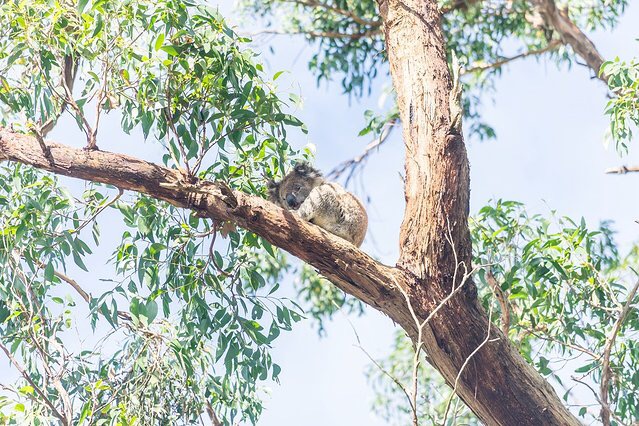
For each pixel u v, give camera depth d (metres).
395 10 9.83
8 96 9.52
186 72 8.65
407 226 8.63
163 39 8.22
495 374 8.59
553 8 8.34
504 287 10.14
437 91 9.10
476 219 11.05
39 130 7.98
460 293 8.48
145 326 9.25
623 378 10.17
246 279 9.82
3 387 9.06
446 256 8.47
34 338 9.24
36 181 9.73
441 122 8.85
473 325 8.52
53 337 9.52
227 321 9.48
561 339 10.62
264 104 8.94
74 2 9.30
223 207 8.13
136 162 8.15
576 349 9.95
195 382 9.55
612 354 10.30
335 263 8.17
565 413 8.70
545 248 10.54
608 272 12.44
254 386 9.66
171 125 8.45
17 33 8.95
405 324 8.55
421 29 9.60
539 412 8.63
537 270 10.26
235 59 8.80
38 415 8.61
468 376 8.62
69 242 8.98
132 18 8.60
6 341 9.77
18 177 9.37
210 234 9.38
